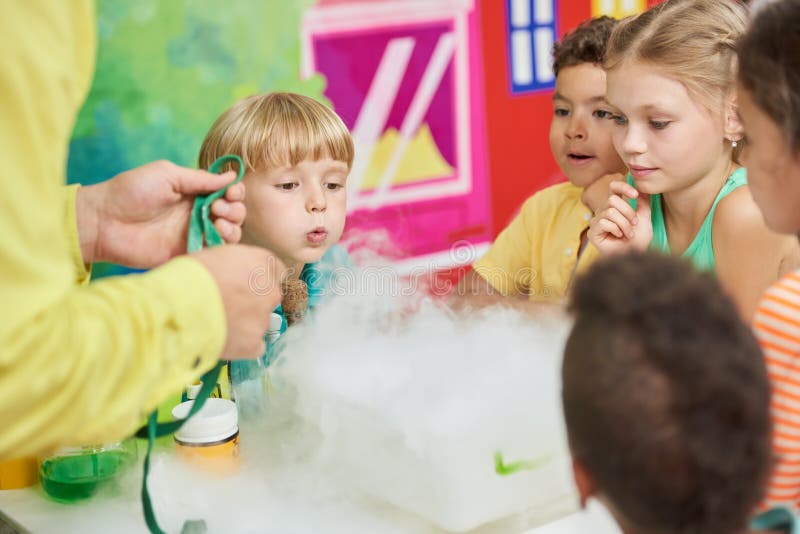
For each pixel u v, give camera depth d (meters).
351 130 1.83
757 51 0.87
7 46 0.66
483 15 1.94
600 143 1.48
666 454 0.58
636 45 1.22
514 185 2.06
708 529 0.59
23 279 0.68
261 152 1.33
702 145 1.23
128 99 1.59
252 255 0.85
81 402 0.72
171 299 0.77
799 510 0.87
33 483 1.14
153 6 1.58
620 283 0.62
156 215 1.05
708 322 0.60
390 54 1.85
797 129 0.84
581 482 0.66
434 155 1.94
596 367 0.60
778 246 1.24
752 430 0.59
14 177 0.67
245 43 1.69
